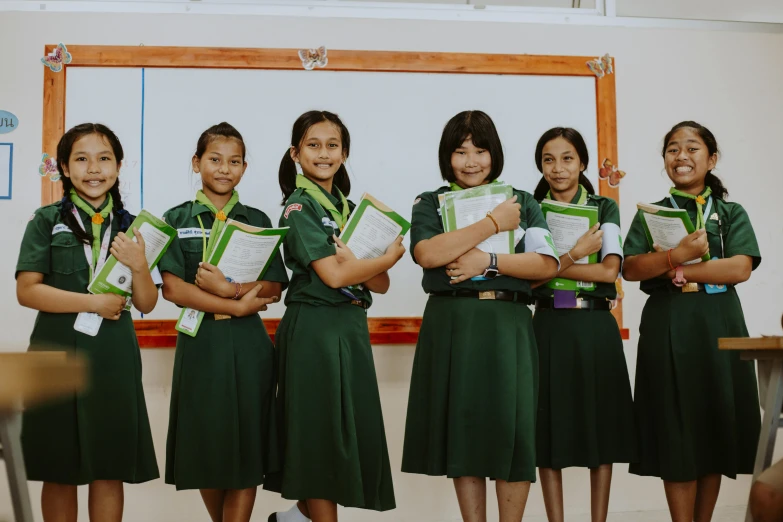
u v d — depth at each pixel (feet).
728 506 11.18
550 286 8.39
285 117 10.77
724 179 11.47
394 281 10.74
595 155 11.21
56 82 10.46
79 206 7.68
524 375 7.36
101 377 7.30
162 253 7.47
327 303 7.49
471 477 7.41
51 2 10.57
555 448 8.27
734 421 8.20
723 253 8.68
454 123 7.86
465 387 7.23
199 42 10.73
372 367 7.62
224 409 7.45
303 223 7.60
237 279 7.59
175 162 10.55
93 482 7.42
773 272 11.41
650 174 11.32
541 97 11.19
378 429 7.48
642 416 8.63
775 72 11.69
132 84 10.55
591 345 8.37
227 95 10.69
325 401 7.29
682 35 11.57
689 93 11.51
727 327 8.34
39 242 7.49
